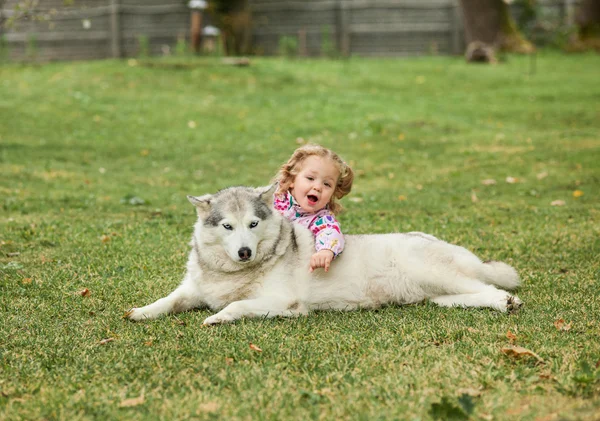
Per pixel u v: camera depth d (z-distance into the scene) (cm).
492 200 869
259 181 1026
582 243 625
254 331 396
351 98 1742
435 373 334
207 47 2403
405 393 312
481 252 608
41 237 654
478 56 2327
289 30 2614
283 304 427
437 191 938
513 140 1294
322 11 2598
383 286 457
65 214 775
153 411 299
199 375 338
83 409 302
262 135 1393
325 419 290
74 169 1073
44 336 397
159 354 364
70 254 596
